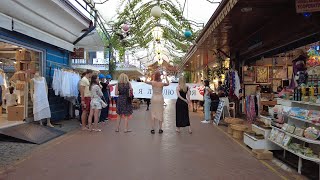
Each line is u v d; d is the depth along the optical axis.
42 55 11.60
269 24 9.93
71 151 7.43
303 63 8.04
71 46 13.99
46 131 9.71
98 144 8.31
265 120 7.95
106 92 13.52
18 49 11.05
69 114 14.05
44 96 10.77
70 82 12.38
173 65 46.72
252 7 7.79
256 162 6.59
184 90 10.44
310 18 7.00
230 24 9.96
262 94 13.01
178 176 5.54
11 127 8.93
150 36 22.97
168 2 16.30
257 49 11.82
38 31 10.50
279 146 7.05
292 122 6.87
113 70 20.05
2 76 12.39
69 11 11.61
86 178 5.38
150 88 18.42
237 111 14.59
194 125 12.55
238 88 13.78
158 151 7.51
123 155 7.05
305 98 6.38
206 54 18.89
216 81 20.56
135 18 17.42
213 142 8.77
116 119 14.41
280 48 10.31
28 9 9.44
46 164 6.27
